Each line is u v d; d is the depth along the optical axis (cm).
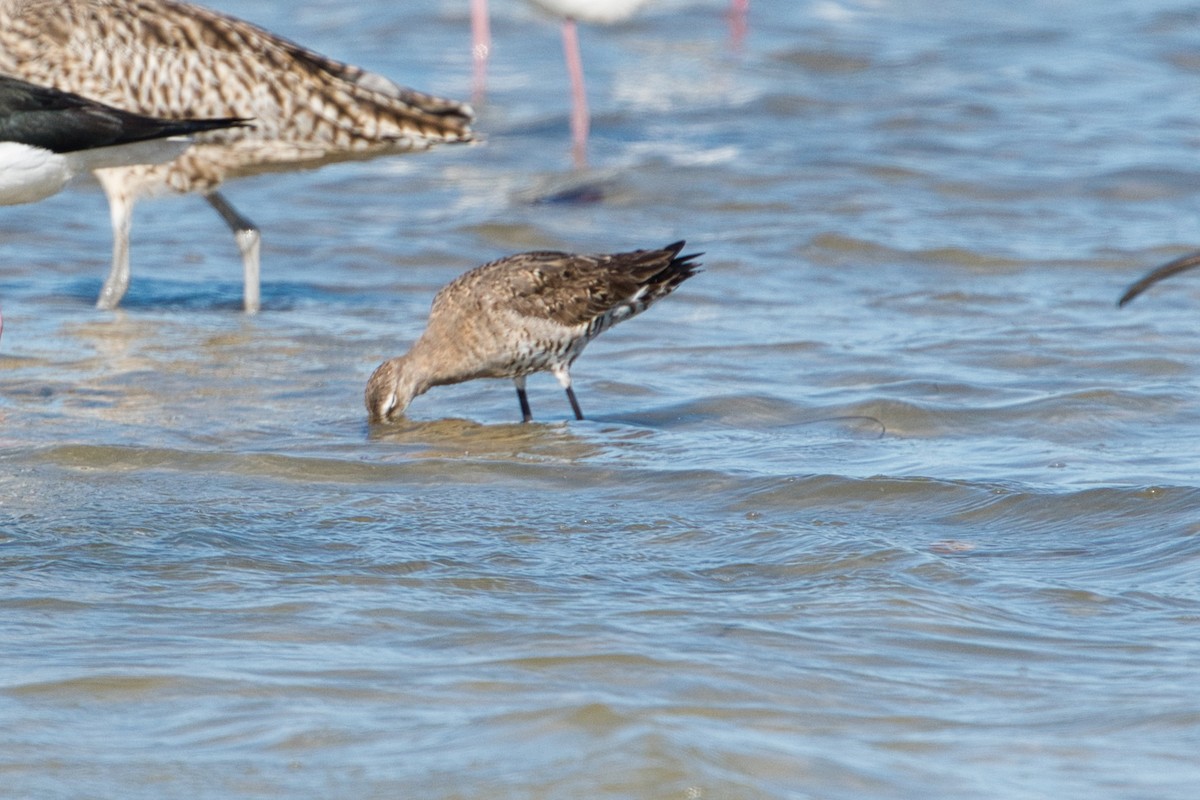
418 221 2109
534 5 2669
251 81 1767
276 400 1401
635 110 2764
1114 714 743
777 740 712
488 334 1341
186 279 1867
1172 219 2077
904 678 788
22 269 1881
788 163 2350
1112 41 3247
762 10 3572
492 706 743
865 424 1320
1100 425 1299
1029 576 944
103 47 1739
